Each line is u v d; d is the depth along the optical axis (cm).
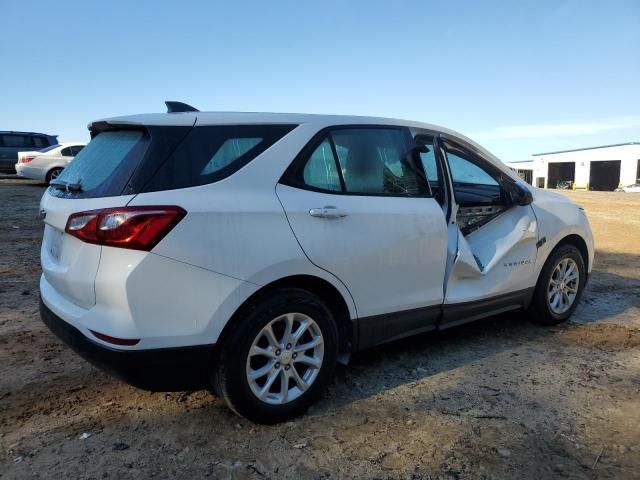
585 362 413
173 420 313
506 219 459
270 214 298
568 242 502
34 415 316
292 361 311
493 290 426
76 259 282
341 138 347
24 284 601
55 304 304
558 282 491
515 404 341
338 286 326
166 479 259
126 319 263
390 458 279
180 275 271
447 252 387
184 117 300
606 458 283
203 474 263
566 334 478
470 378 380
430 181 397
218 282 280
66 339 292
